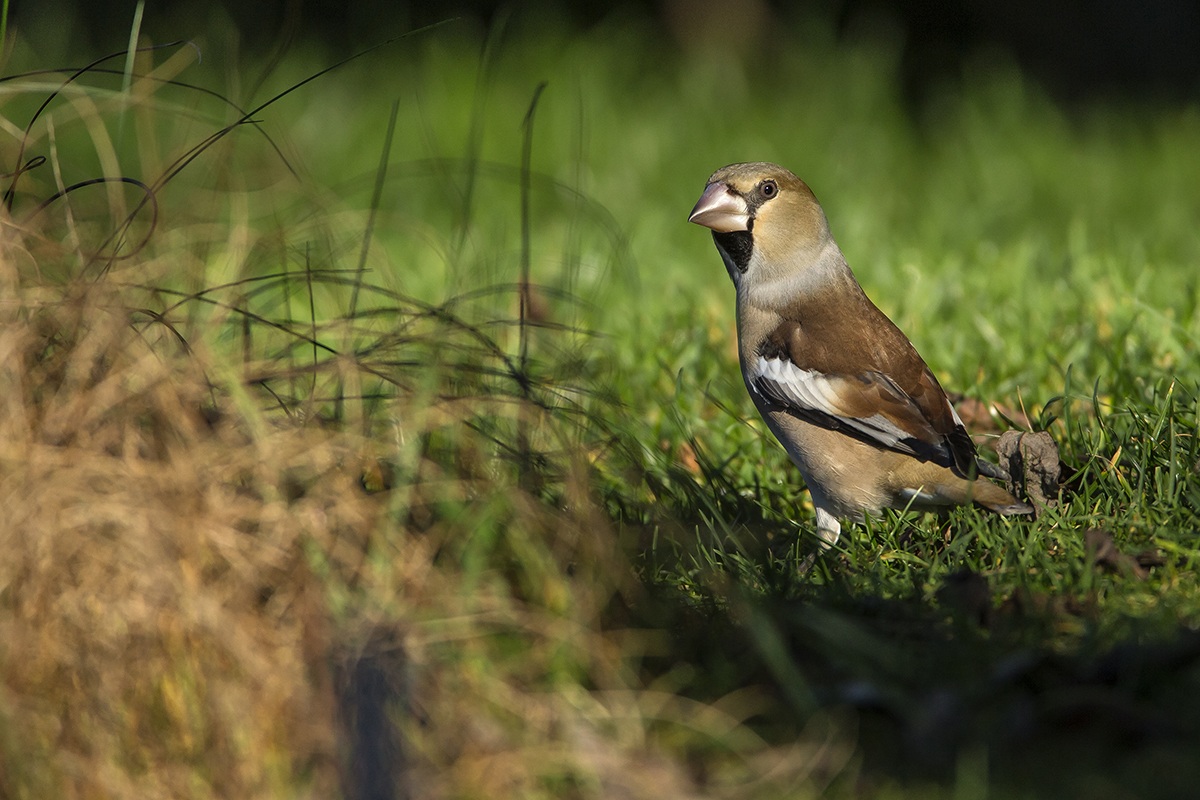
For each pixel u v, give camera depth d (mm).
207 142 8312
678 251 17844
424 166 20844
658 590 7676
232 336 8461
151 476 6445
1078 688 6492
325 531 6578
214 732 6074
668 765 6086
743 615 6996
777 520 9414
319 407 7848
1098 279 14461
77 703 6180
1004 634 7152
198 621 6137
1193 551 7816
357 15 28609
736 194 10133
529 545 6996
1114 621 7062
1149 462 8938
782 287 10172
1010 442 9398
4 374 6816
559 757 6016
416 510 7156
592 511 7273
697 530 8406
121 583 6254
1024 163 23031
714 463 10547
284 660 6223
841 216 19359
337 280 8117
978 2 31172
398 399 7500
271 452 6699
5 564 6297
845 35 30141
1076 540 8062
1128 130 26109
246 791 5969
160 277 7977
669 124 24062
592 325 13641
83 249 7742
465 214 9438
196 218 8953
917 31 31359
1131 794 5609
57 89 8031
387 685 6062
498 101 24062
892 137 25203
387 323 9516
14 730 5984
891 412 9344
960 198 21531
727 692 6746
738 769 6160
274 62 9500
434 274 15289
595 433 8359
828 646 7027
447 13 29000
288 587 6484
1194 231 18422
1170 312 12656
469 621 6422
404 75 25688
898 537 9039
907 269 14852
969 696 6434
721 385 12102
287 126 22859
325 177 21844
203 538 6391
